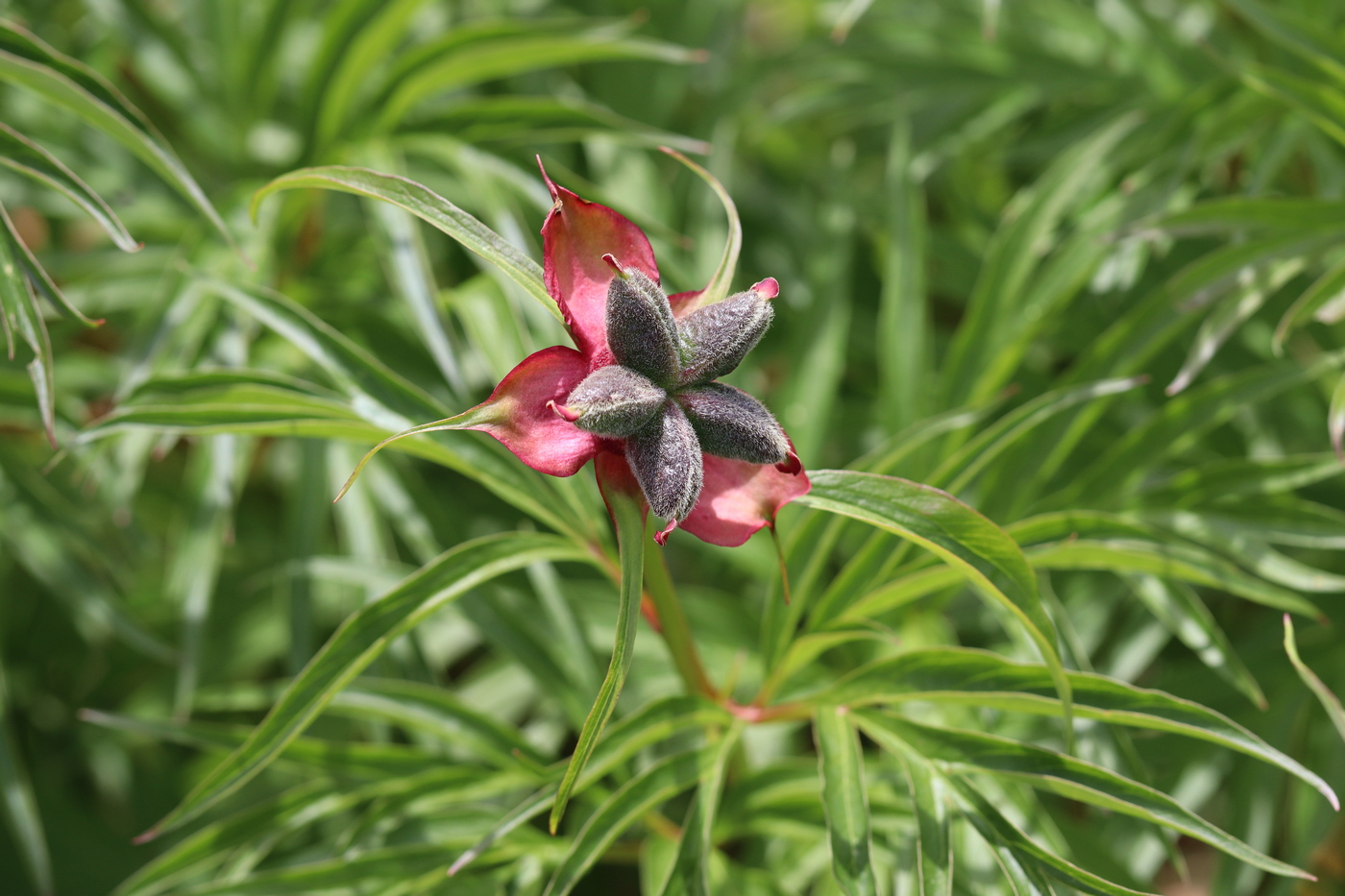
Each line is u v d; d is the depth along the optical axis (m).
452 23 1.47
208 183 1.36
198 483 1.11
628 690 1.13
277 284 1.23
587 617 1.16
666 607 0.98
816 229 1.35
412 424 0.99
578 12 1.48
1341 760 1.10
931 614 1.10
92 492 1.18
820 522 1.04
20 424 1.18
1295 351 1.23
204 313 1.09
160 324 1.08
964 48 1.35
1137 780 1.02
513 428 0.90
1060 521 1.02
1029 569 0.93
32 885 1.26
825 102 1.38
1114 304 1.21
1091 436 1.19
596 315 0.91
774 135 1.56
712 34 1.54
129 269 1.23
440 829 1.03
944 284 1.36
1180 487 1.06
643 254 0.91
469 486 1.28
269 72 1.29
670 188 1.43
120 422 0.98
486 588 1.08
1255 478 1.06
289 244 1.21
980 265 1.34
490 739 1.04
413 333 1.21
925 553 1.04
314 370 1.18
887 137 1.55
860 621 1.00
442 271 1.33
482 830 1.04
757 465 0.91
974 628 1.20
